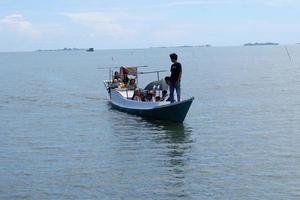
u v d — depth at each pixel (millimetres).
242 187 14617
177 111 26500
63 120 28891
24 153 19750
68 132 24719
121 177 15906
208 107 34062
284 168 16672
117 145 21125
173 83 26531
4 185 15117
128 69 35625
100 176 16047
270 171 16312
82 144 21500
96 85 58844
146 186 14883
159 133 23938
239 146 20531
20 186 15000
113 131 24766
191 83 57719
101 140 22391
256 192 14117
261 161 17734
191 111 31953
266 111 31328
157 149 20172
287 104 34875
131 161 18094
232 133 23656
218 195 13930
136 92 31234
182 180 15453
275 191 14180
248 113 30562
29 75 85750
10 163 18016
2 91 50344
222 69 93312
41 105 37156
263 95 41719
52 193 14297
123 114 31000
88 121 28344
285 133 23344
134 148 20438
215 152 19422
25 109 34625
